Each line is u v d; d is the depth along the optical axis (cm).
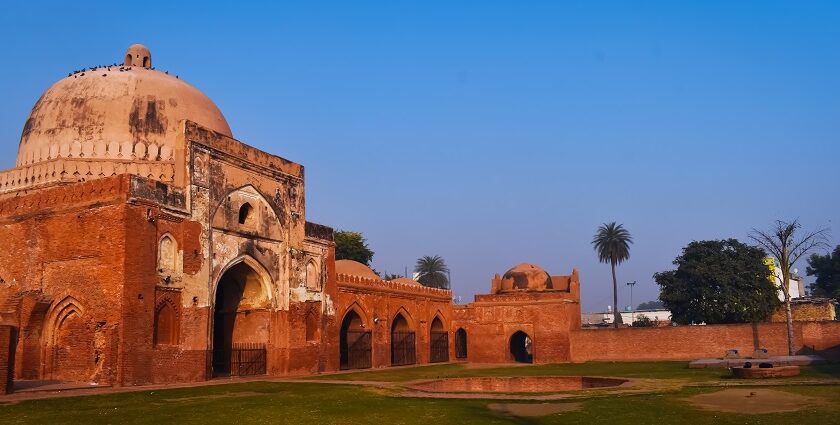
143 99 1736
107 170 1623
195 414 879
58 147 1673
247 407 952
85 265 1384
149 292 1394
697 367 1795
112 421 815
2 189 1664
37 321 1378
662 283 3506
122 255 1345
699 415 835
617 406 927
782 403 920
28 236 1473
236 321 1842
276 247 1850
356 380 1524
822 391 1046
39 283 1435
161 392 1180
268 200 1836
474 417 841
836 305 4191
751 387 1149
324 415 873
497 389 1474
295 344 1864
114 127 1681
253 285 1819
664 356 2425
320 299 2011
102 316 1345
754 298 3216
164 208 1466
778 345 2309
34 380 1349
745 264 3306
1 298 1480
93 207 1398
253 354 1775
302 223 1970
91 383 1317
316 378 1619
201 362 1516
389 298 2403
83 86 1742
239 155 1738
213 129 1830
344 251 3922
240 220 1758
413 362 2517
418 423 803
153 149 1695
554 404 962
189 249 1527
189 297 1510
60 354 1383
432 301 2695
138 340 1354
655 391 1123
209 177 1622
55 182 1588
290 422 817
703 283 3334
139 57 1922
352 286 2192
